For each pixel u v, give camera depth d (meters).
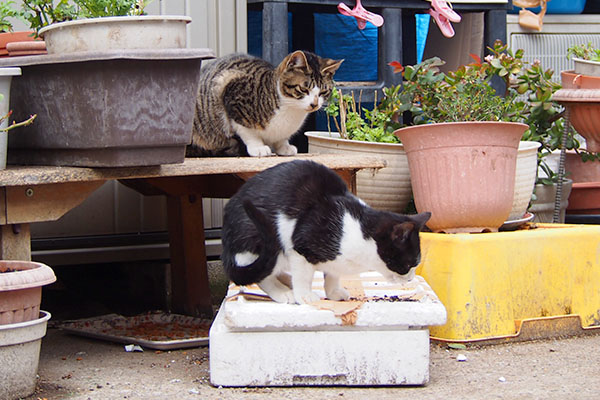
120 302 4.54
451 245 3.45
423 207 3.74
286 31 4.71
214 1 4.65
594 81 4.63
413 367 2.82
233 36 4.74
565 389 2.78
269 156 4.11
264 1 4.68
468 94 4.29
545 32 5.98
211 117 4.26
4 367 2.61
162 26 2.97
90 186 3.11
